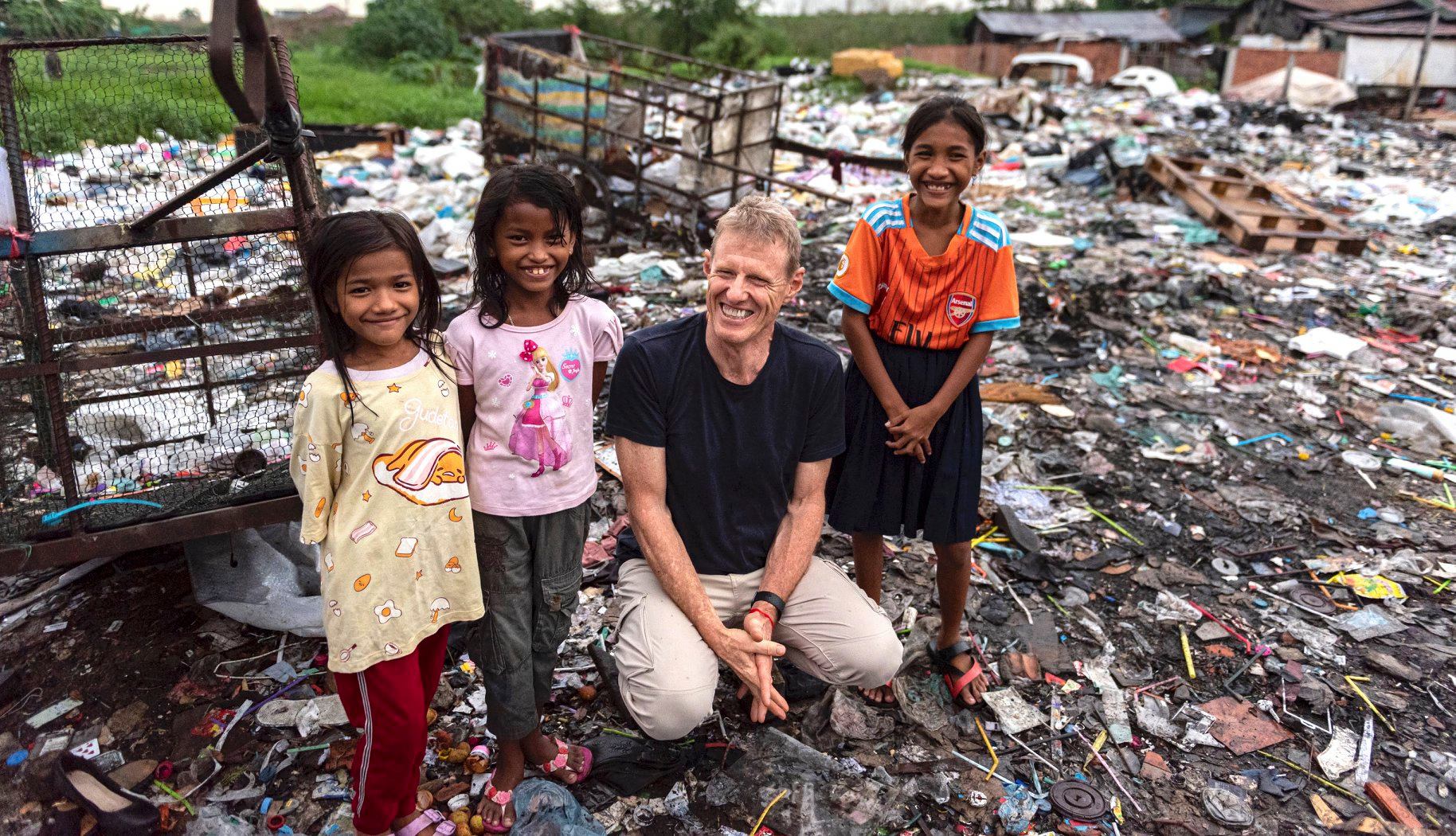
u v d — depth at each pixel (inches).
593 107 285.0
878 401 103.0
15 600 120.4
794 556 97.0
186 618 118.3
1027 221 350.3
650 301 243.0
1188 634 129.2
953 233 96.9
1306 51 909.2
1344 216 375.2
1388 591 138.5
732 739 105.8
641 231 299.1
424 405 79.0
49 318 98.3
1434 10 786.8
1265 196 368.2
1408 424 192.2
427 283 78.0
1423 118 709.9
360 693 79.7
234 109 66.9
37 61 103.3
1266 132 573.6
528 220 76.9
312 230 102.0
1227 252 314.3
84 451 109.1
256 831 91.5
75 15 336.5
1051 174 423.8
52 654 112.0
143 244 95.7
